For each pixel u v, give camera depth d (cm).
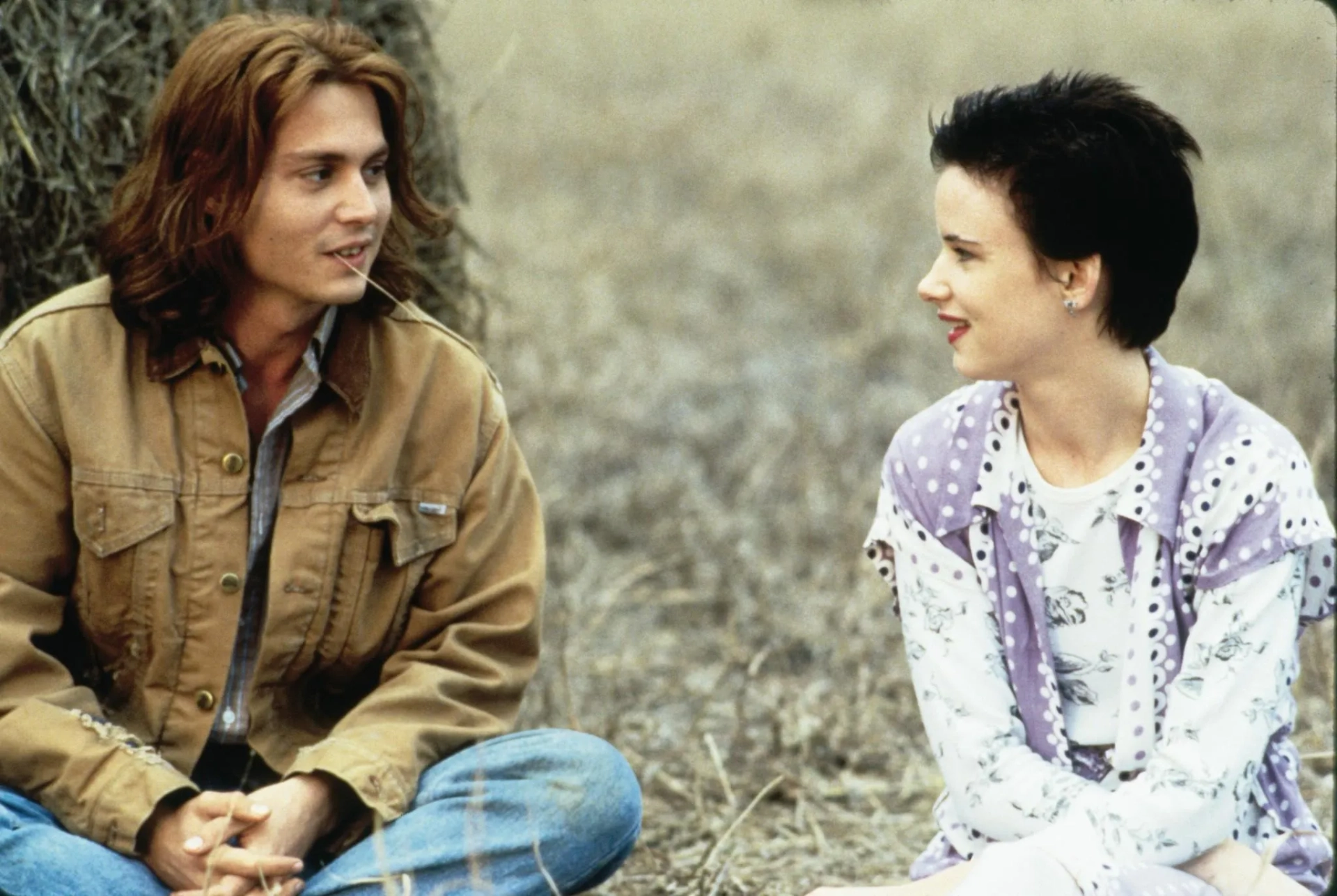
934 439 979
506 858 971
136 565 980
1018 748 945
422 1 1362
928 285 935
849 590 1800
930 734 965
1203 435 941
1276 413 2108
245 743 1026
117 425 978
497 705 1032
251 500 1001
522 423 2206
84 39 1199
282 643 999
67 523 991
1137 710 941
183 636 995
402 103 977
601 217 3209
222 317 992
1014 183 902
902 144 3650
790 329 2727
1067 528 950
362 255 966
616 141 3650
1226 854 916
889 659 1658
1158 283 921
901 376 2534
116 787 943
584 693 1559
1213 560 929
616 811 988
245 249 963
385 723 993
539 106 3812
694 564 1875
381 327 1022
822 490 2081
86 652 1030
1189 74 3941
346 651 1019
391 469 1008
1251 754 907
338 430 1002
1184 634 947
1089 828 892
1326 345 2378
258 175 941
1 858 928
